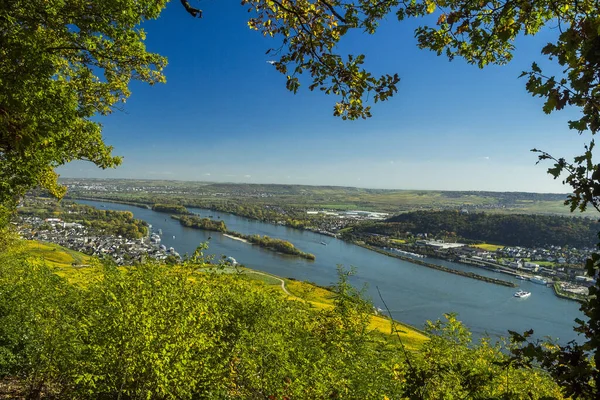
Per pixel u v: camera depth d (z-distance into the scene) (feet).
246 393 29.53
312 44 16.58
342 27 15.66
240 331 33.68
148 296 29.04
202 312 31.50
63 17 30.45
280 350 31.35
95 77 45.65
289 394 25.25
